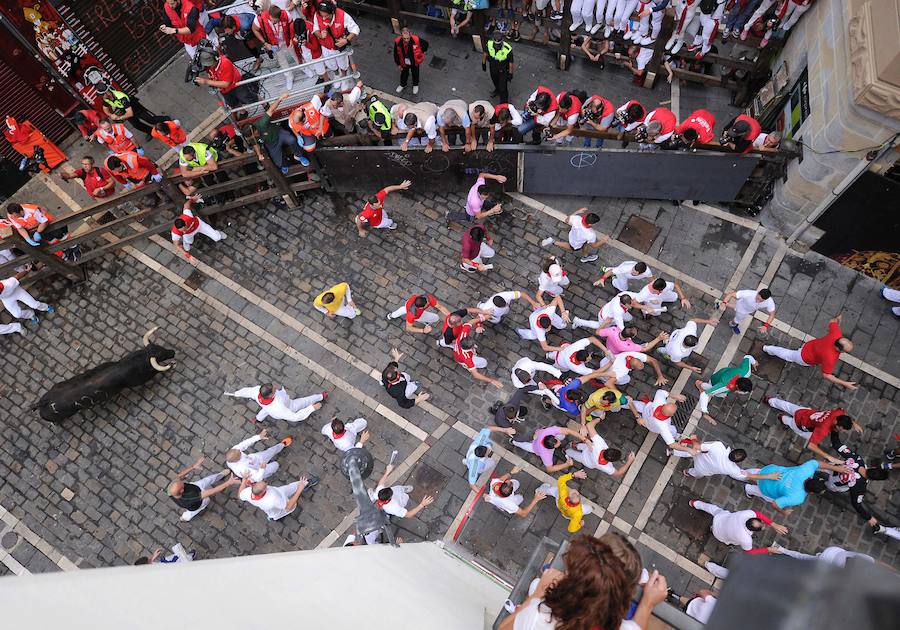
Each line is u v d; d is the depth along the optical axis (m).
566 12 14.29
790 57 13.48
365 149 13.50
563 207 14.59
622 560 4.32
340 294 12.94
